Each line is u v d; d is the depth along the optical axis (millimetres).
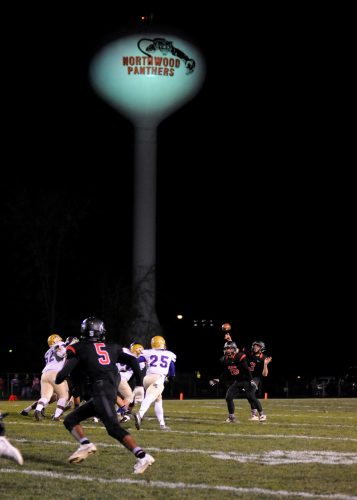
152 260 58875
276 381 60375
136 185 58688
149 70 57000
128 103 57531
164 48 57375
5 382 49000
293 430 17188
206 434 16062
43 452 12586
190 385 55719
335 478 10328
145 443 14227
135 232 58812
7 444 9367
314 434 16250
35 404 20234
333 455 12656
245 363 19594
